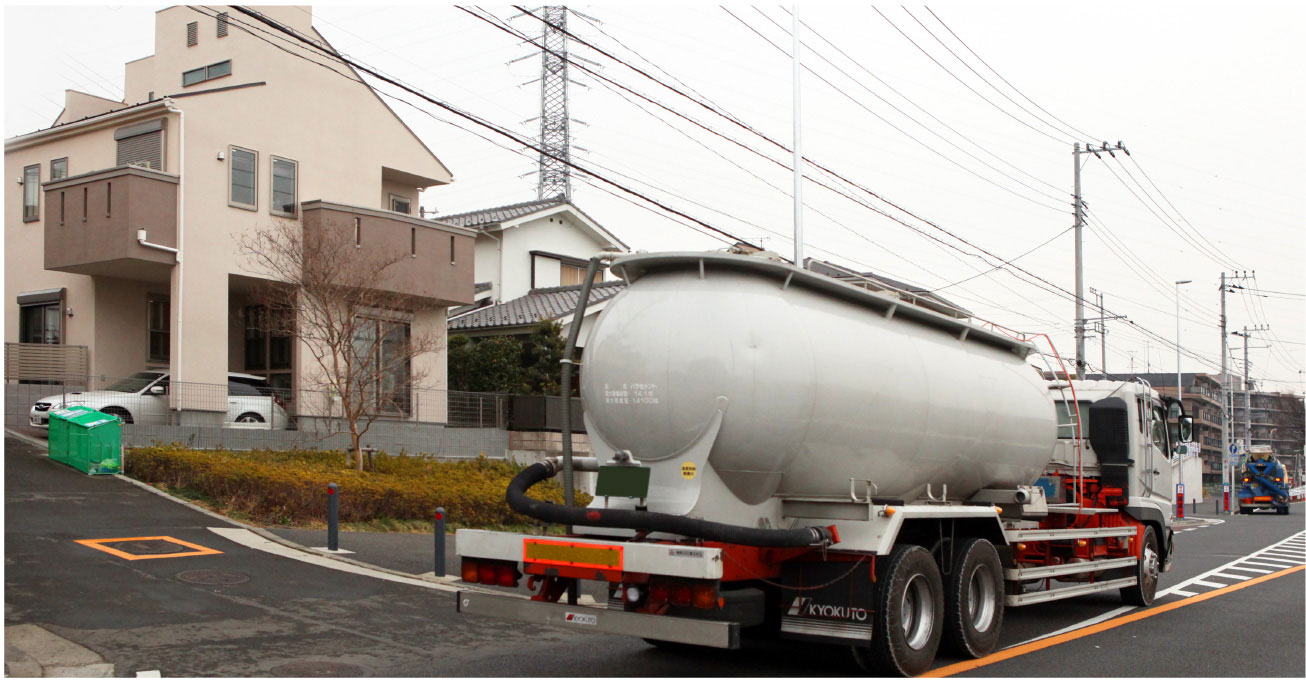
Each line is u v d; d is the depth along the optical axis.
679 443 7.41
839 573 7.89
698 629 6.74
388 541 14.20
